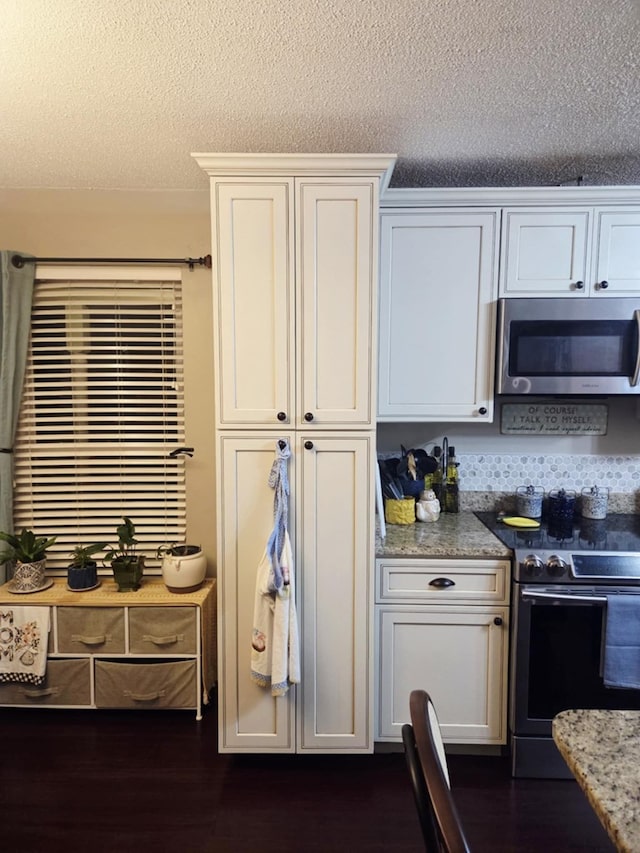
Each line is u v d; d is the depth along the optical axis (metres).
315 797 1.79
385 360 2.11
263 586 1.74
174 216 2.38
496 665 1.92
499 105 1.63
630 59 1.39
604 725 0.88
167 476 2.51
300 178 1.72
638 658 1.77
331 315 1.76
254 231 1.74
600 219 2.01
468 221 2.04
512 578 1.89
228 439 1.80
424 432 2.51
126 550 2.40
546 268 2.04
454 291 2.07
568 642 1.84
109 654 2.22
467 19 1.24
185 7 1.20
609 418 2.45
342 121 1.74
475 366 2.10
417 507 2.30
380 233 2.06
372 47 1.34
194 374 2.44
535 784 1.84
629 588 1.80
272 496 1.81
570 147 1.93
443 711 1.95
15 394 2.38
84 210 2.37
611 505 2.47
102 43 1.32
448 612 1.92
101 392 2.45
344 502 1.81
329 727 1.87
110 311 2.41
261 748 1.88
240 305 1.76
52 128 1.79
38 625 2.20
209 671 2.30
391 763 1.95
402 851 1.58
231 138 1.87
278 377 1.78
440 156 2.01
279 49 1.35
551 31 1.28
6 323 2.33
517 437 2.49
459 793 1.80
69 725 2.18
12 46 1.33
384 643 1.93
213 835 1.63
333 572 1.83
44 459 2.48
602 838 1.62
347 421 1.79
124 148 1.95
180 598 2.23
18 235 2.38
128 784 1.84
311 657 1.85
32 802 1.76
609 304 1.99
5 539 2.27
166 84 1.51
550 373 2.03
